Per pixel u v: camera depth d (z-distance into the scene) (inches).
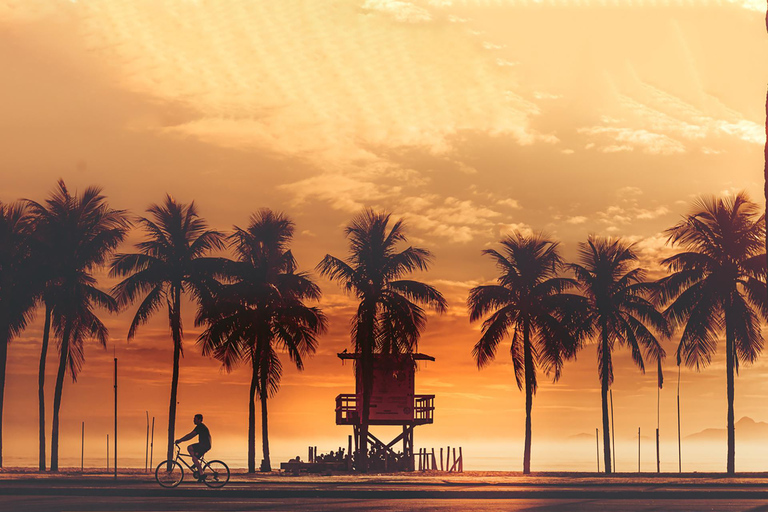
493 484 1408.7
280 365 2234.3
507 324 2331.4
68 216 2204.7
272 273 2240.4
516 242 2375.7
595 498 1206.9
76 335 2256.4
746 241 2100.1
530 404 2337.6
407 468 2461.9
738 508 1024.9
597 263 2399.1
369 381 2293.3
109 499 1139.3
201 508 1008.9
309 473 2100.1
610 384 2396.7
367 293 2277.3
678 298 2144.4
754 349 2142.0
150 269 2197.3
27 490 1246.3
